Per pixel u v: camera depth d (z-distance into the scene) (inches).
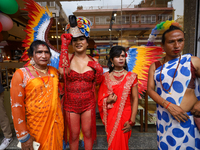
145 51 72.6
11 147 77.1
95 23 141.1
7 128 78.5
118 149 52.6
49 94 44.9
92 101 57.1
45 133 45.3
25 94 43.7
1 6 80.0
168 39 41.5
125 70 58.1
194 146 43.3
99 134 90.7
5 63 102.9
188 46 92.7
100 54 137.8
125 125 53.4
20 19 114.6
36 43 42.8
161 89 45.8
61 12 109.1
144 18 139.0
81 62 56.2
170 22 54.4
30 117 44.0
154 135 87.5
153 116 93.8
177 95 42.3
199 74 41.9
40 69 45.9
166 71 44.4
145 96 88.5
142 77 71.2
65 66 48.5
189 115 42.7
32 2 62.2
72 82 53.5
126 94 53.5
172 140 44.1
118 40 151.4
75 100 53.5
